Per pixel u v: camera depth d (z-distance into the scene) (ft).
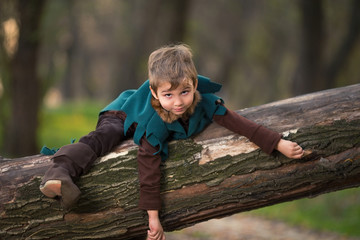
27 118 40.68
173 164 11.64
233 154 11.59
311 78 56.18
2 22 38.63
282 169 11.53
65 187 9.98
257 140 11.12
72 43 113.91
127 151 11.71
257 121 12.00
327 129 11.53
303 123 11.71
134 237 12.65
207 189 11.62
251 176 11.55
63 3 56.54
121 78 90.99
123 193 11.57
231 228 29.07
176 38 60.44
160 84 9.81
